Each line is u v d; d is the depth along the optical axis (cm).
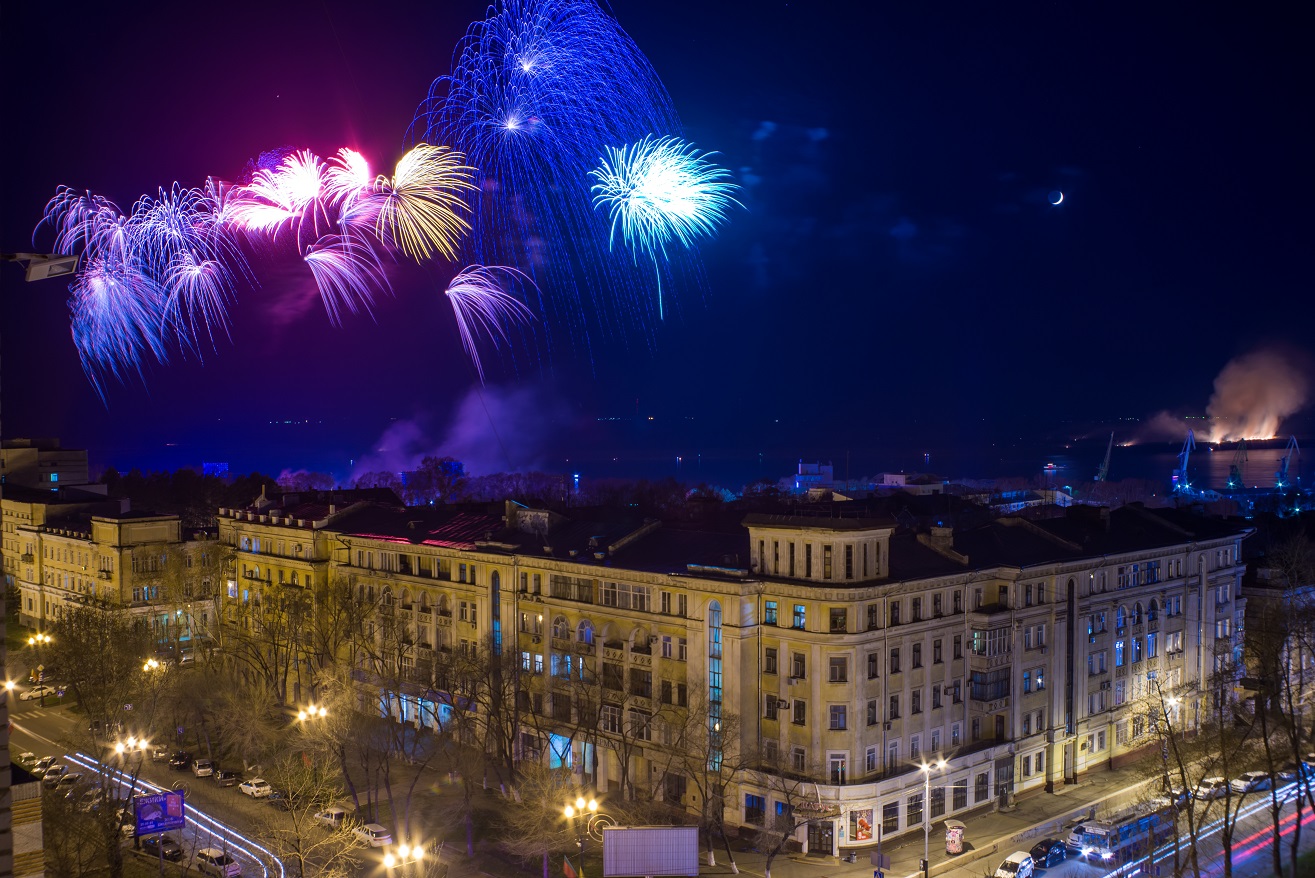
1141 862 10044
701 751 10712
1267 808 11312
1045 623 12044
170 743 13838
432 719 13825
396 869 9838
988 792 11450
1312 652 11419
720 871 9969
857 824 10294
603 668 12094
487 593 13375
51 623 16850
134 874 9994
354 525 15962
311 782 11275
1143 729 13275
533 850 9925
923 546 11838
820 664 10381
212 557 18125
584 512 15988
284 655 15725
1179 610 13912
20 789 5044
